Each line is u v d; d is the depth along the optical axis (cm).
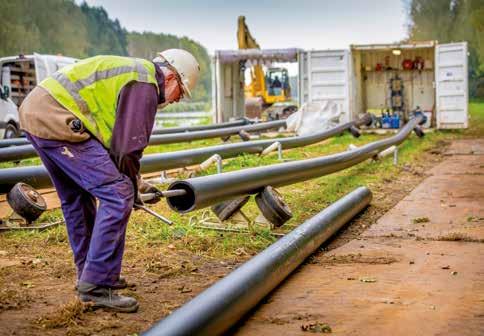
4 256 639
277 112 3409
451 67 2550
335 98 2534
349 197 833
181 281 564
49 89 472
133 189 484
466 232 755
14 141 1463
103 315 478
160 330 382
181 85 490
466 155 1739
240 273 484
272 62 2708
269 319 475
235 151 1287
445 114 2570
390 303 510
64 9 5975
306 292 539
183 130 2075
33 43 5434
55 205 920
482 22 5816
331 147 1927
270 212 709
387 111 2547
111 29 7144
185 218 797
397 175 1301
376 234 753
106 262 480
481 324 463
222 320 425
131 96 466
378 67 2714
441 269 604
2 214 880
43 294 523
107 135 475
